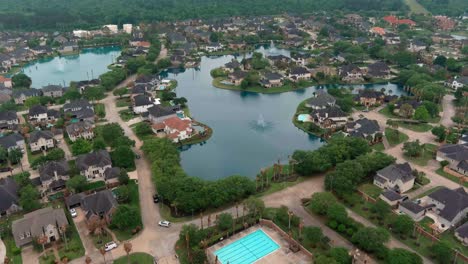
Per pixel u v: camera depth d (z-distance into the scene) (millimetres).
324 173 177125
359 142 186375
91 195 149625
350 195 158125
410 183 164000
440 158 188000
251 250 130500
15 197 154875
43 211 139500
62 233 135500
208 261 125188
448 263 120312
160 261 124500
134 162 187625
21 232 132250
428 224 142375
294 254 128250
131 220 135750
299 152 178625
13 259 126688
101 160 175500
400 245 130750
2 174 179125
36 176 176125
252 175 181750
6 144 198375
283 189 165000
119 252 128625
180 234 131750
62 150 188750
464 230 132750
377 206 144750
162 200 156000
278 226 140000
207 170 187500
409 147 192125
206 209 151375
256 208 143500
